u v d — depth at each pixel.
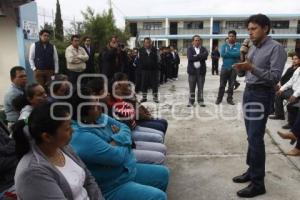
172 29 38.75
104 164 2.30
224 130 5.32
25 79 3.77
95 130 2.38
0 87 7.62
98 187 2.16
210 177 3.59
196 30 38.09
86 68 7.30
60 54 8.64
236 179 3.45
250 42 3.30
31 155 1.71
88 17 16.83
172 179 3.55
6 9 7.00
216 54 14.73
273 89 2.96
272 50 2.84
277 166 3.82
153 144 3.38
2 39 7.41
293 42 37.06
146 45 7.25
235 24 37.97
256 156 3.06
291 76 5.48
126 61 8.86
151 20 37.84
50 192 1.65
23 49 7.49
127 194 2.32
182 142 4.76
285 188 3.28
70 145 2.12
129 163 2.48
